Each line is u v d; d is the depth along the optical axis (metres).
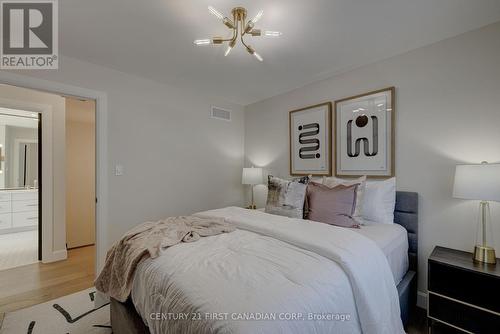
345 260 1.15
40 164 3.03
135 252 1.41
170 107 3.04
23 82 2.08
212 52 2.21
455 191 1.66
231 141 3.74
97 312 1.96
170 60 2.37
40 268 2.85
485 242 1.64
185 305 0.89
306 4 1.55
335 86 2.72
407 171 2.16
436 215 1.99
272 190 2.49
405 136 2.18
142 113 2.79
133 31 1.87
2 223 4.33
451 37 1.93
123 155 2.64
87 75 2.40
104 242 2.48
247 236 1.62
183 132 3.17
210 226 1.82
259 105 3.67
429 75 2.04
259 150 3.67
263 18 1.70
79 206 3.71
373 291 1.16
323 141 2.81
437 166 1.99
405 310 1.70
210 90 3.23
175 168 3.08
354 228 1.88
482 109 1.79
